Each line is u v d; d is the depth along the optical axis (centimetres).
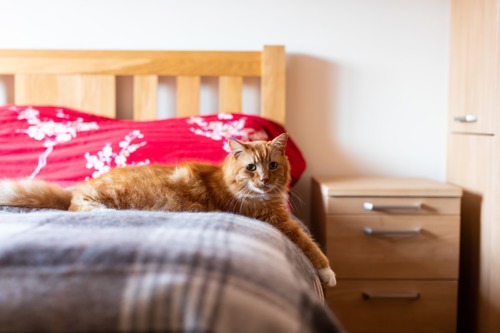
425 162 216
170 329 59
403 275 174
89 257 70
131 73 200
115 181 129
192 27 208
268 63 200
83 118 189
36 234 82
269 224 125
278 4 209
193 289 62
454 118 202
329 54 211
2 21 204
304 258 114
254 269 71
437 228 174
